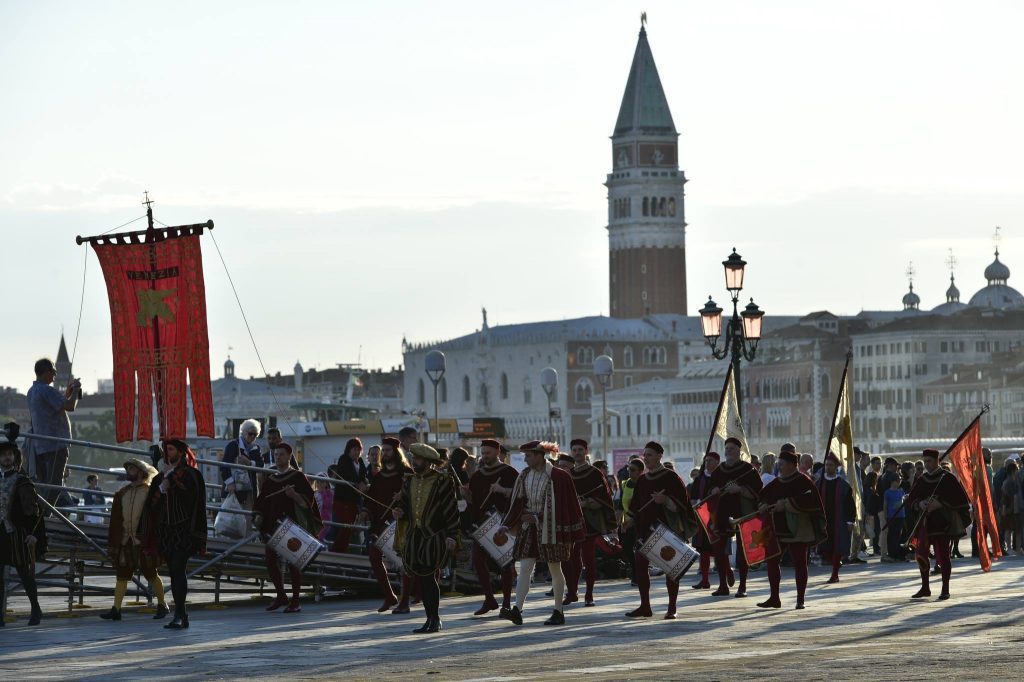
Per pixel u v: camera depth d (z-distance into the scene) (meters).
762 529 51.66
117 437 59.56
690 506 48.72
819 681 32.62
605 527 53.66
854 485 75.62
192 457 46.97
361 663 37.00
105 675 35.09
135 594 55.97
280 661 37.50
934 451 54.31
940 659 35.97
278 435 59.94
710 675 33.75
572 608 52.91
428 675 34.53
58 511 52.50
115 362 59.56
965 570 70.75
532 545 46.41
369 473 59.88
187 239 59.12
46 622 49.47
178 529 46.25
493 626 46.31
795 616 48.16
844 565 76.31
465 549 58.31
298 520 53.06
